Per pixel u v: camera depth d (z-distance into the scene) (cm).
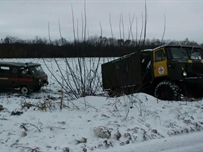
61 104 653
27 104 717
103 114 570
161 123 512
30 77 1495
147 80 971
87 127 481
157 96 890
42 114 589
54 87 1702
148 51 984
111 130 457
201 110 623
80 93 762
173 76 864
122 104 679
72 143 401
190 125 499
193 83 835
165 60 894
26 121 526
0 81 1527
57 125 491
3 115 612
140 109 604
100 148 394
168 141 427
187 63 872
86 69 761
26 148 377
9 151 371
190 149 393
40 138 422
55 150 373
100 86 788
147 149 393
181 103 717
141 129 464
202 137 447
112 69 1034
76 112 608
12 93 1532
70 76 792
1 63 1548
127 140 421
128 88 774
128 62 764
